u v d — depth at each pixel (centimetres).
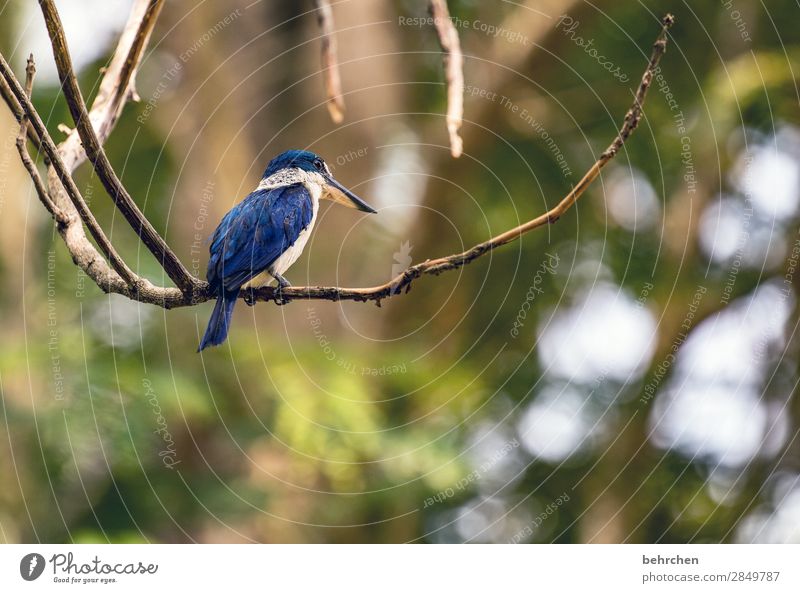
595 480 1406
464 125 1562
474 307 1562
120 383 1211
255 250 787
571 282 1526
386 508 1354
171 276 634
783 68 1414
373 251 1527
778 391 1300
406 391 1388
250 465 1324
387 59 1539
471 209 1582
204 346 739
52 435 1157
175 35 1470
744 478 1295
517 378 1490
